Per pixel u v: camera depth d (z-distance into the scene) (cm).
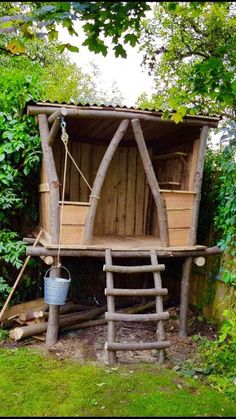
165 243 436
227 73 244
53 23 226
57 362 365
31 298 506
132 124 411
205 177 510
